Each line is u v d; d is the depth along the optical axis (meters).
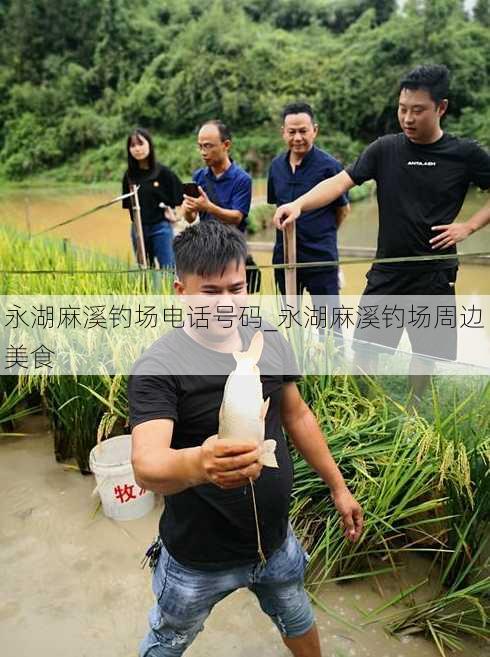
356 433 2.41
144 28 24.66
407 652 1.97
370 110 20.44
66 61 25.28
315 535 2.36
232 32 22.77
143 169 4.93
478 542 2.10
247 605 2.20
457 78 19.20
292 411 1.65
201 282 1.33
